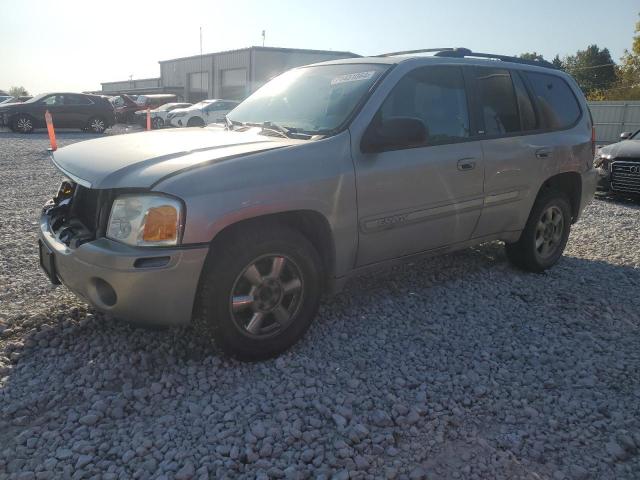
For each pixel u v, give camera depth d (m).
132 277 2.90
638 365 3.48
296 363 3.34
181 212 2.91
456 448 2.65
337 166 3.47
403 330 3.87
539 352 3.63
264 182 3.16
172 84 50.00
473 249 5.82
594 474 2.50
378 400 2.99
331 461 2.50
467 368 3.39
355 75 4.06
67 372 3.18
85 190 3.45
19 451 2.51
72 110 22.81
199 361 3.34
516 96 4.78
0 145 16.48
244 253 3.13
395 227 3.84
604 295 4.68
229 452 2.54
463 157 4.17
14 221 6.63
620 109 30.33
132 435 2.66
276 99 4.35
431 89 4.13
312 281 3.45
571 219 5.46
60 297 4.20
